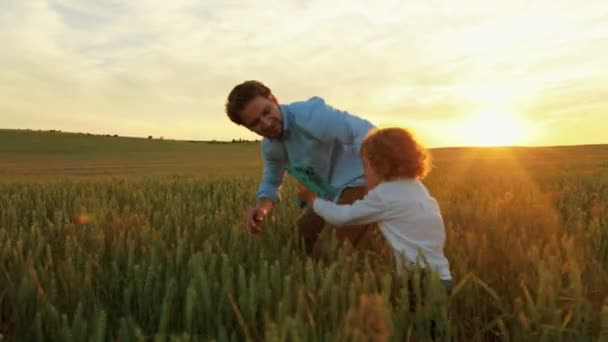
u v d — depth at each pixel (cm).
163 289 247
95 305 222
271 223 443
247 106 365
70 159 5472
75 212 545
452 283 281
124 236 341
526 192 785
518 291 262
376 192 312
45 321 215
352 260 288
